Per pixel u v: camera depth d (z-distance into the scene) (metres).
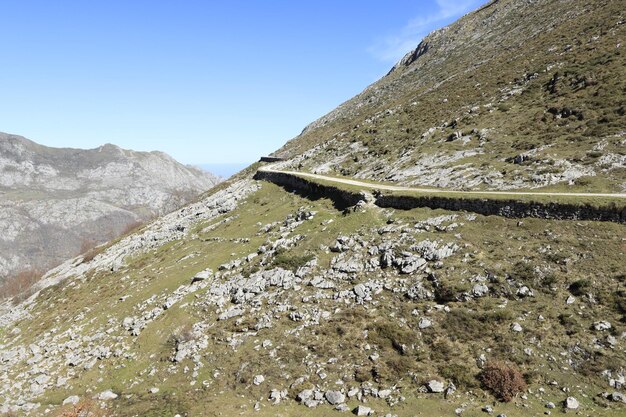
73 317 58.88
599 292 30.64
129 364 42.00
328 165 90.44
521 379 27.00
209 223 83.94
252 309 43.22
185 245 75.31
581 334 28.48
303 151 124.31
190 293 51.31
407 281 38.88
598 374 25.95
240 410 30.95
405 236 45.00
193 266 61.16
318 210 63.50
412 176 64.50
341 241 49.00
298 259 48.38
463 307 33.91
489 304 33.28
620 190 40.97
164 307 49.91
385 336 34.00
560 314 30.34
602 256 33.34
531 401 25.62
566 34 87.38
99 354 45.31
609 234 35.25
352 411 28.38
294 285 44.38
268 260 51.34
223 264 56.22
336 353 33.97
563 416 24.03
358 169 80.81
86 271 84.81
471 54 123.12
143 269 70.56
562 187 45.16
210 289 49.97
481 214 44.62
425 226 45.69
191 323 44.81
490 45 119.69
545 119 62.59
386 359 31.95
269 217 72.69
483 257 37.91
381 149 84.69
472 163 59.88
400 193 54.09
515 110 70.62
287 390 32.03
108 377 40.94
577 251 34.69
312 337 36.44
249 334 39.44
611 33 75.00
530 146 57.19
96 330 51.78
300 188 80.56
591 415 23.66
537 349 28.75
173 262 67.62
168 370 38.88
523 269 34.84
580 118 58.06
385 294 38.59
